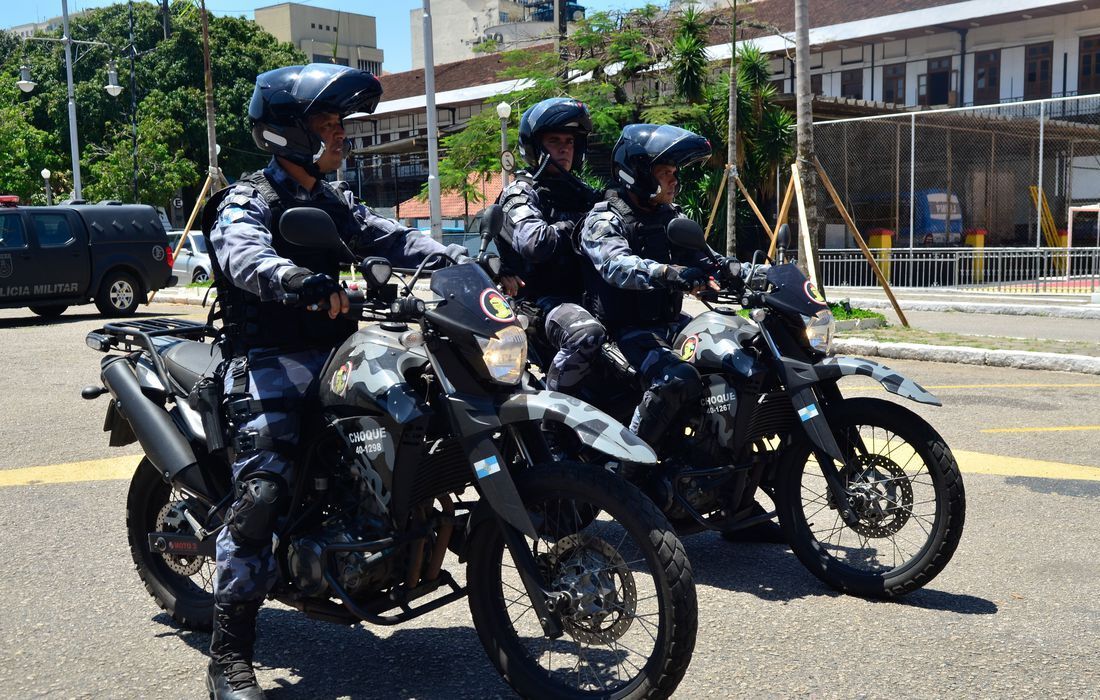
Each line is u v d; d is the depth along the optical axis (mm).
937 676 3330
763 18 37688
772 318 4207
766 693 3217
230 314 3256
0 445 7035
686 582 2785
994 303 16219
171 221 47219
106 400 8742
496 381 2980
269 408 3104
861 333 12109
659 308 4484
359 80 3203
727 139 25156
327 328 3266
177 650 3658
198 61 43656
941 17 33500
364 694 3279
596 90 26922
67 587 4293
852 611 3943
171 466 3473
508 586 3994
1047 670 3367
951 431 7137
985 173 27234
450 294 3006
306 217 2791
